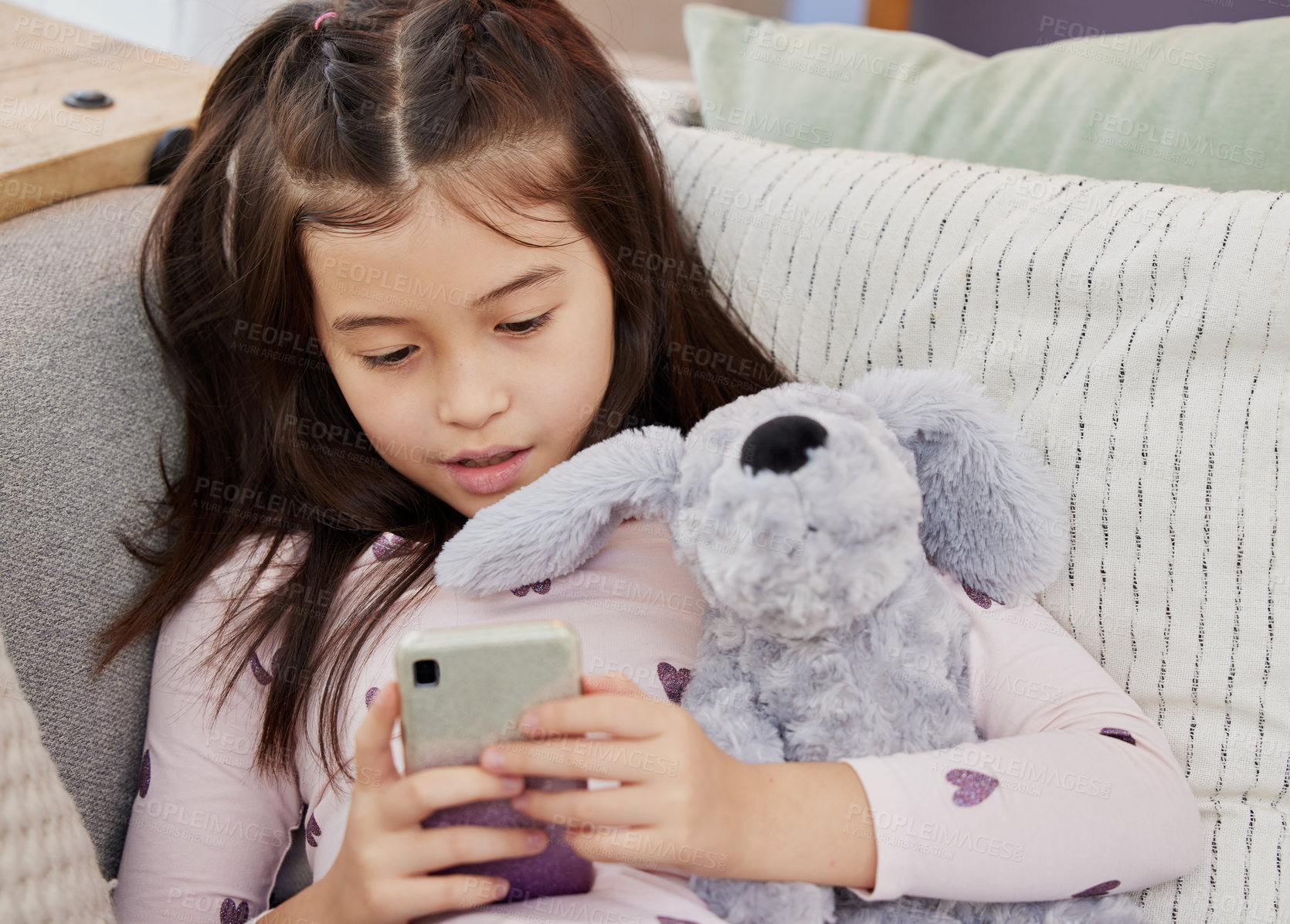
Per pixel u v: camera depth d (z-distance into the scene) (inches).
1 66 38.4
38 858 18.3
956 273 27.4
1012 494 22.4
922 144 35.3
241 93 31.0
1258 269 23.3
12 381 26.0
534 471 27.0
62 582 26.1
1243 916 22.7
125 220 32.6
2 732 18.5
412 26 27.2
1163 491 24.1
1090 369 25.2
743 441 18.5
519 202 25.1
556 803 18.5
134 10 58.8
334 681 26.5
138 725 28.2
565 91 28.3
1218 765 23.6
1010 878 20.1
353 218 24.3
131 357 30.0
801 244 30.7
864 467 18.0
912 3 60.4
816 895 20.0
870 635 20.6
